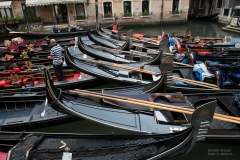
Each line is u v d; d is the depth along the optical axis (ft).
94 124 17.54
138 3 69.82
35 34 51.47
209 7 90.58
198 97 16.97
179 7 72.95
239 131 13.21
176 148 9.36
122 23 71.41
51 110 16.51
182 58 25.72
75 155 10.09
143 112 13.55
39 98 18.08
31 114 17.08
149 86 16.98
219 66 20.54
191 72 22.25
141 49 34.01
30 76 20.61
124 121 12.57
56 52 20.38
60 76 21.43
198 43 35.35
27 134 13.01
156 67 22.52
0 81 20.81
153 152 9.79
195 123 8.74
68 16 67.92
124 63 24.22
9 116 17.31
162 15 72.59
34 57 29.66
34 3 62.59
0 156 12.01
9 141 12.61
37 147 10.79
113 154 10.11
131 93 16.40
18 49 31.86
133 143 10.93
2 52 30.45
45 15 67.92
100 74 20.24
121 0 68.33
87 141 11.53
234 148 13.69
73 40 39.34
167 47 29.55
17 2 64.28
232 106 15.55
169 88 18.38
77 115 12.35
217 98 16.63
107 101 13.89
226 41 35.60
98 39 35.83
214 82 19.84
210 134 12.89
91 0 66.85
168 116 13.43
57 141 11.56
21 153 10.24
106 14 69.31
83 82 21.36
